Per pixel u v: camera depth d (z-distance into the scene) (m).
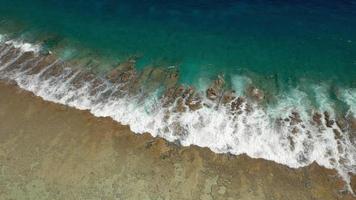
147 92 27.83
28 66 30.33
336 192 21.28
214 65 30.72
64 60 30.94
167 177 22.05
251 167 22.53
